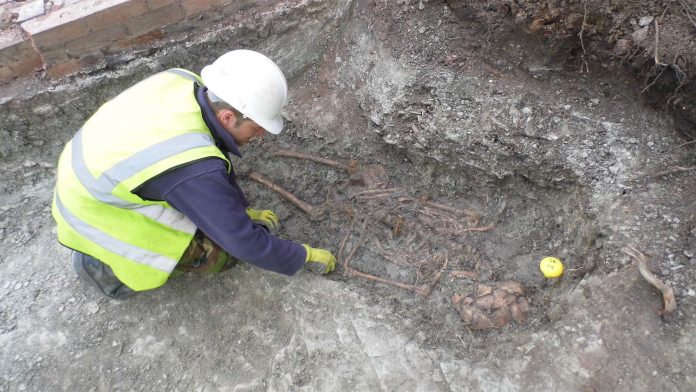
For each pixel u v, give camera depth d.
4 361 2.40
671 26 2.38
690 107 2.47
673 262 2.14
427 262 2.64
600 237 2.31
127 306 2.54
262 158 3.11
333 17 3.12
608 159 2.47
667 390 1.89
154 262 2.16
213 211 1.83
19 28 2.82
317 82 3.24
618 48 2.49
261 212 2.76
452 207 2.85
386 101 2.89
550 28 2.59
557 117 2.61
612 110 2.59
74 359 2.39
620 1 2.42
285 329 2.38
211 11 2.96
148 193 1.91
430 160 2.87
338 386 2.16
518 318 2.34
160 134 1.88
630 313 2.06
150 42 2.97
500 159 2.65
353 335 2.31
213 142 1.98
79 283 2.65
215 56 3.12
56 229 2.89
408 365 2.19
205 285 2.56
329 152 3.09
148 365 2.36
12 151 3.05
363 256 2.72
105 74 2.98
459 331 2.37
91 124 2.04
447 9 2.91
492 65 2.81
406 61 2.88
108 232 2.08
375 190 2.93
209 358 2.35
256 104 2.05
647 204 2.31
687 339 1.97
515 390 2.04
